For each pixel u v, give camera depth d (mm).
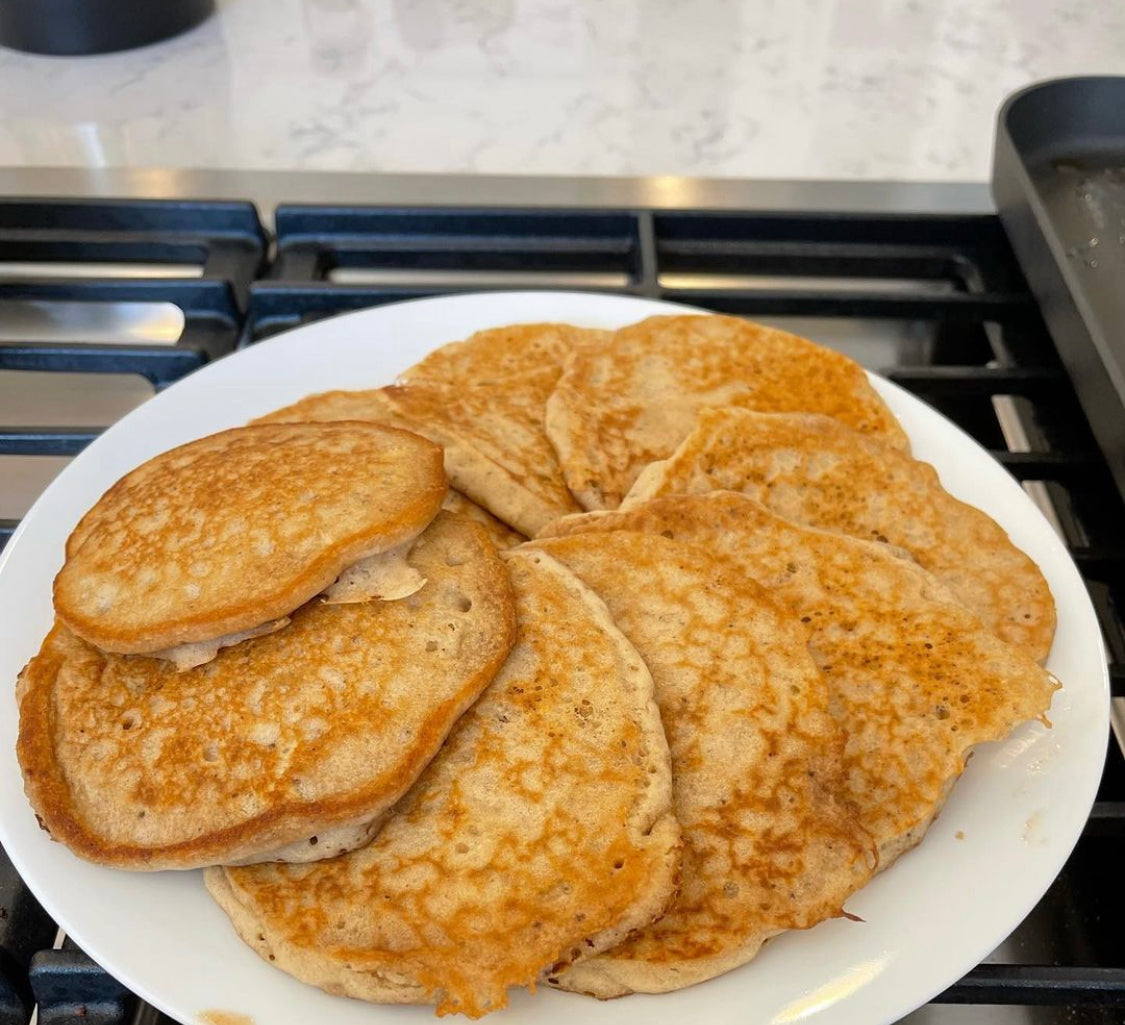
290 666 269
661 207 508
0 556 333
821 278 497
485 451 345
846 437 355
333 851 254
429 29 676
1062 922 303
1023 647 315
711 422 350
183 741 263
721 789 269
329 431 323
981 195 529
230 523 286
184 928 254
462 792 262
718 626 296
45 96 600
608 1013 244
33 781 263
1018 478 401
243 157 569
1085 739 297
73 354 408
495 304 424
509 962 235
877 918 262
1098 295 448
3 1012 267
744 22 696
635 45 672
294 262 474
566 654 283
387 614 278
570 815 257
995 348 452
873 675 296
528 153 585
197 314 445
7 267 483
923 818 272
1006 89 641
